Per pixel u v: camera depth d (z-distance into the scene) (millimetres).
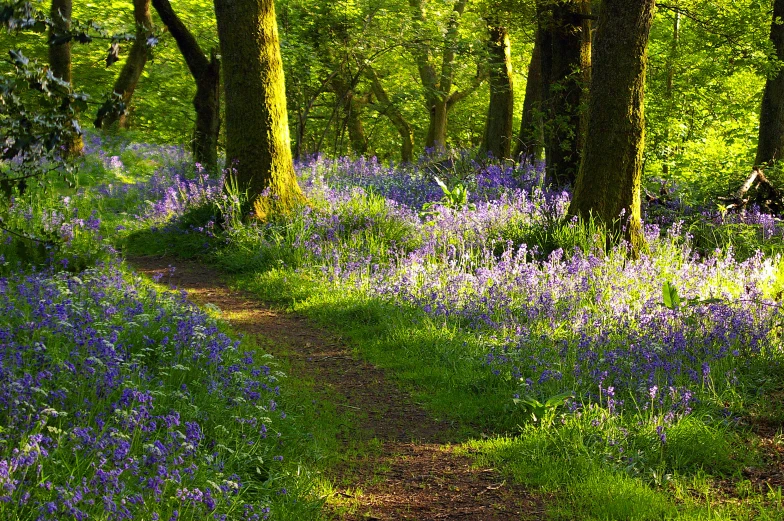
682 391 6566
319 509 4852
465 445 6250
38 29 4602
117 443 4258
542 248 12133
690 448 5805
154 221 15156
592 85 12023
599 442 5867
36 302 6926
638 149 12000
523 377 7293
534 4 17172
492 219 13500
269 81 13914
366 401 7246
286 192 14078
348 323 9680
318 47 23344
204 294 11109
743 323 8141
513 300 9617
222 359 6504
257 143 13867
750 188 16359
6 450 3910
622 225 11953
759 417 6523
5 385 4492
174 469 4312
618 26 11680
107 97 5059
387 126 38625
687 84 22609
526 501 5254
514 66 32125
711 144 23516
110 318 6934
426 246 12031
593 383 7020
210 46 24969
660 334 7875
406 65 30141
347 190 15984
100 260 10070
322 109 30594
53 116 5031
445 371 7859
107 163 20766
